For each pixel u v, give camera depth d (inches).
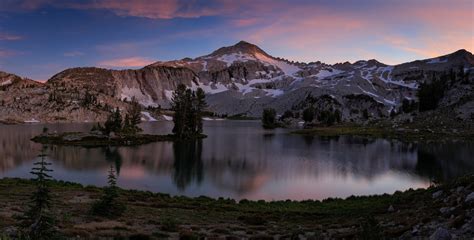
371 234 777.6
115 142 5531.5
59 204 1535.4
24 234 860.0
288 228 1331.2
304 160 3796.8
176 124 6496.1
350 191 2438.5
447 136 6008.9
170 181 2738.7
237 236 1157.1
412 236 914.7
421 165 3454.7
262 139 6378.0
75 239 939.3
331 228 1285.7
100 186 2491.4
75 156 4101.9
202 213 1617.9
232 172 3120.1
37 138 5856.3
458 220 881.5
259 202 2017.7
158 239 1048.8
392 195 2086.6
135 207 1653.5
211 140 6215.6
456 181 1364.4
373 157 4001.0
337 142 5753.0
